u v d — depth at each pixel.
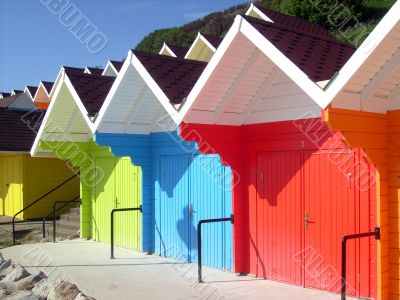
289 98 8.03
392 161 6.69
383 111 6.70
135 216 11.62
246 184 8.78
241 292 7.64
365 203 7.08
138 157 10.96
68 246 12.36
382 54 5.86
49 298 7.41
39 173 18.45
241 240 8.84
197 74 9.54
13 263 9.74
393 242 6.66
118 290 8.00
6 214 19.62
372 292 6.96
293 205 8.03
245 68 7.75
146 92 10.02
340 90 5.91
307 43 7.27
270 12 15.03
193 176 9.95
